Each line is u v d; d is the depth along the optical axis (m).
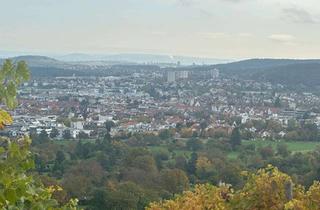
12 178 3.55
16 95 3.73
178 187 51.88
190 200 13.22
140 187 48.81
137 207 44.81
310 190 11.47
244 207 11.82
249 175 12.19
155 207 15.13
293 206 10.94
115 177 55.66
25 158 3.73
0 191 3.48
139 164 59.34
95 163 60.00
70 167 59.00
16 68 3.72
